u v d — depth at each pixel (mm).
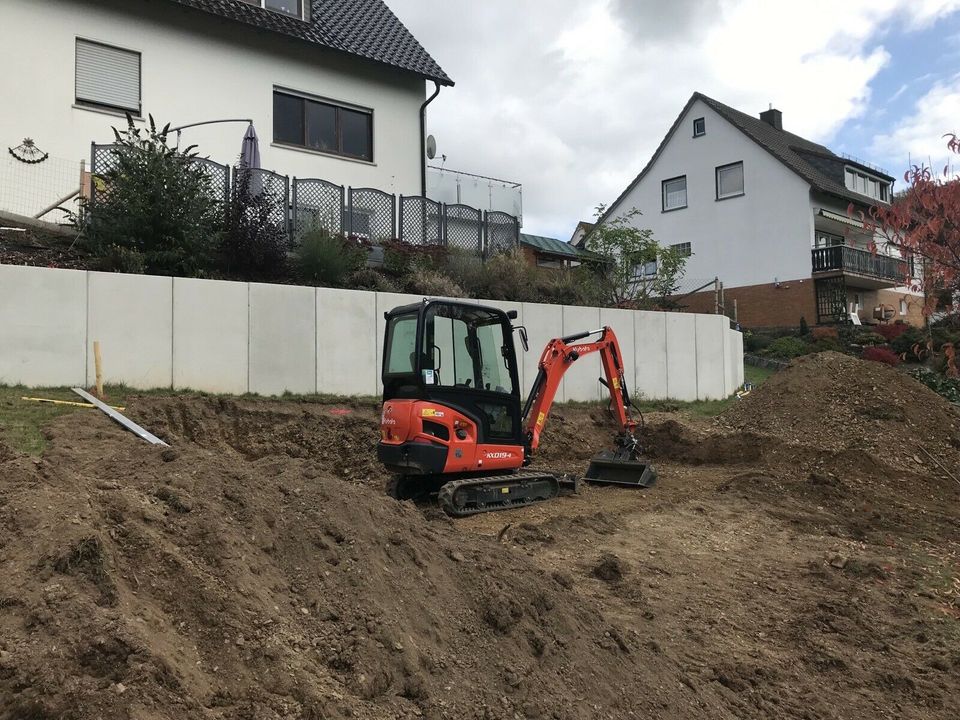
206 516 4137
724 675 4875
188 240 11734
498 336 9414
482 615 4332
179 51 15336
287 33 16547
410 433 8367
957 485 11156
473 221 17531
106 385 10391
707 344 18219
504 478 8922
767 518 9102
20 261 10734
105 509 3906
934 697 4977
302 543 4277
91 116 14133
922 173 5207
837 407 13703
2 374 9680
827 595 6590
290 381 12016
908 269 5895
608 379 11273
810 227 28422
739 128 30344
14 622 2988
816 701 4785
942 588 6949
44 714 2611
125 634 2980
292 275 13414
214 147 15750
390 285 13984
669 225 33062
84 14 14109
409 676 3574
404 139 18984
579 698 3982
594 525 8195
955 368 6586
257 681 3174
